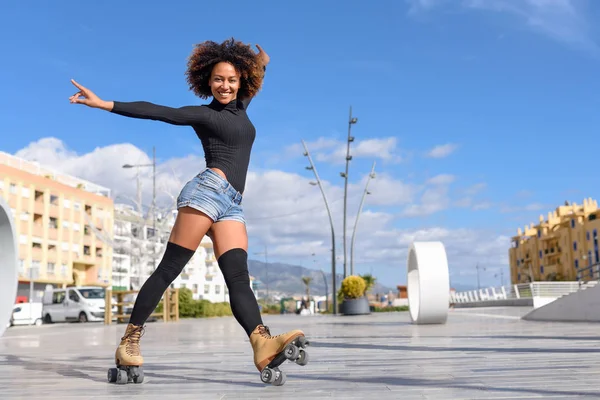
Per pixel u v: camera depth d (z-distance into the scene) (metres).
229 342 8.91
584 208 90.12
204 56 3.83
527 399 2.84
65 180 78.94
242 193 3.82
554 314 14.30
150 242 34.84
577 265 89.50
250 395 3.14
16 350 7.77
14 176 61.47
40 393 3.39
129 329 3.82
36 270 33.25
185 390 3.41
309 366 4.66
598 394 2.97
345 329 12.47
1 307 6.64
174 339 10.07
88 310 29.89
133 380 3.81
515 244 122.88
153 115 3.51
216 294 107.62
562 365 4.37
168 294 23.16
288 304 87.75
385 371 4.19
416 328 12.02
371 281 44.41
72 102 3.30
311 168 36.84
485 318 17.55
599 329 9.98
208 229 3.73
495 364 4.52
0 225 6.60
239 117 3.81
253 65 3.86
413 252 14.59
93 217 75.19
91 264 75.25
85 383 3.85
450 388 3.26
